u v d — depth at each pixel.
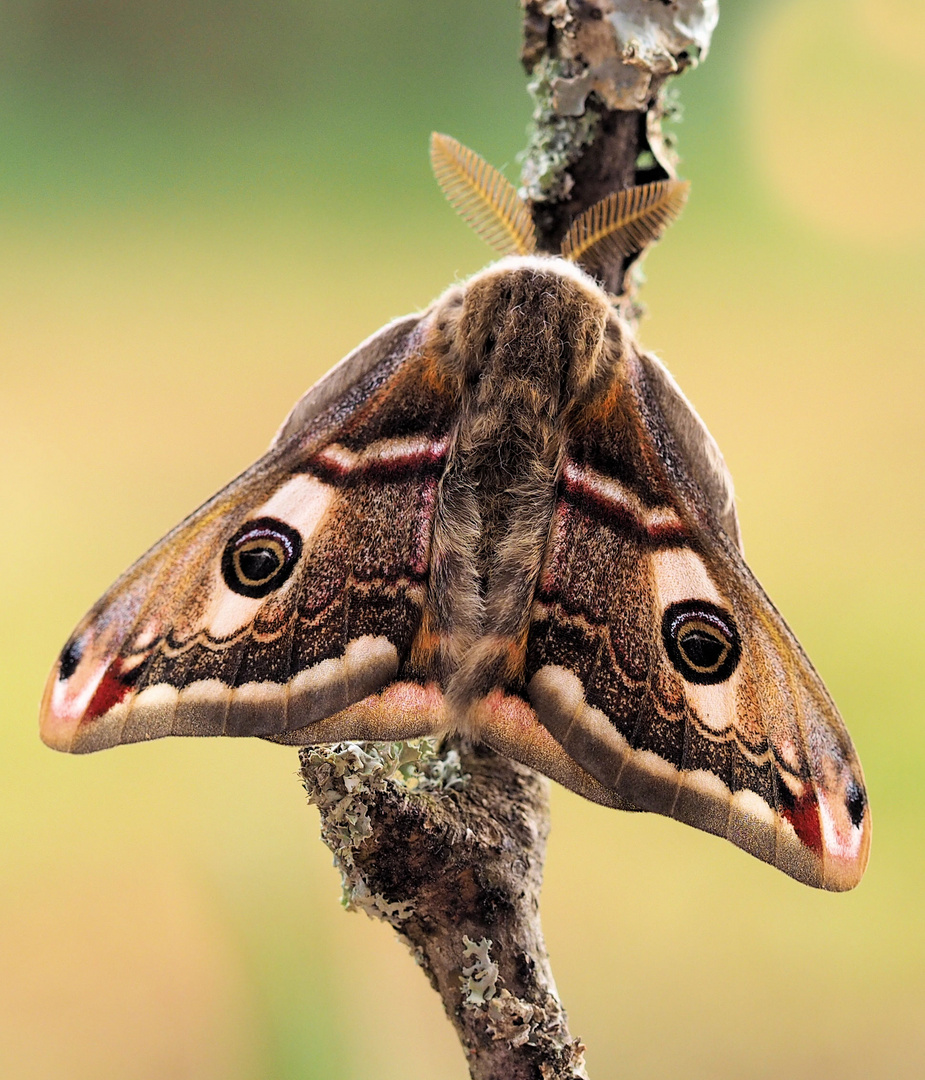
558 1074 0.34
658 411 0.34
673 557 0.34
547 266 0.34
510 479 0.34
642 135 0.35
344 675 0.34
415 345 0.34
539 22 0.35
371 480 0.34
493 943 0.34
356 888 0.34
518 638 0.34
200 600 0.33
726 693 0.34
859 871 0.33
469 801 0.34
